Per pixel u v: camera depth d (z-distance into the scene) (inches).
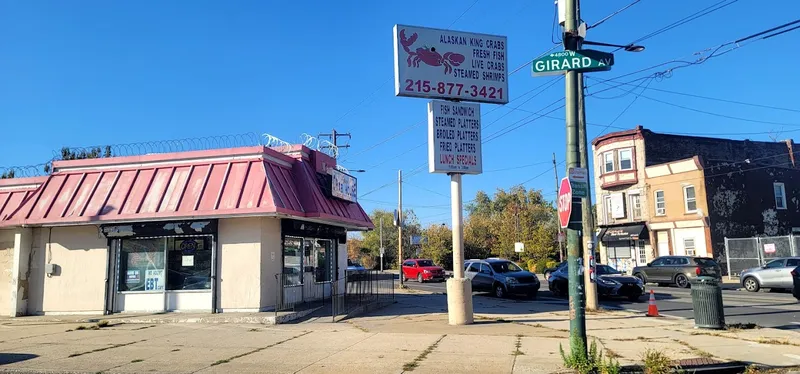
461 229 546.9
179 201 584.4
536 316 602.2
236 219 587.5
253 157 603.2
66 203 619.2
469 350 378.0
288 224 628.7
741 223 1401.3
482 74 565.3
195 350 386.6
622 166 1569.9
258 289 574.6
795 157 1641.2
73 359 357.1
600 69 329.7
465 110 559.5
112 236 607.8
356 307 632.4
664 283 1065.5
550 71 330.6
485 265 954.7
